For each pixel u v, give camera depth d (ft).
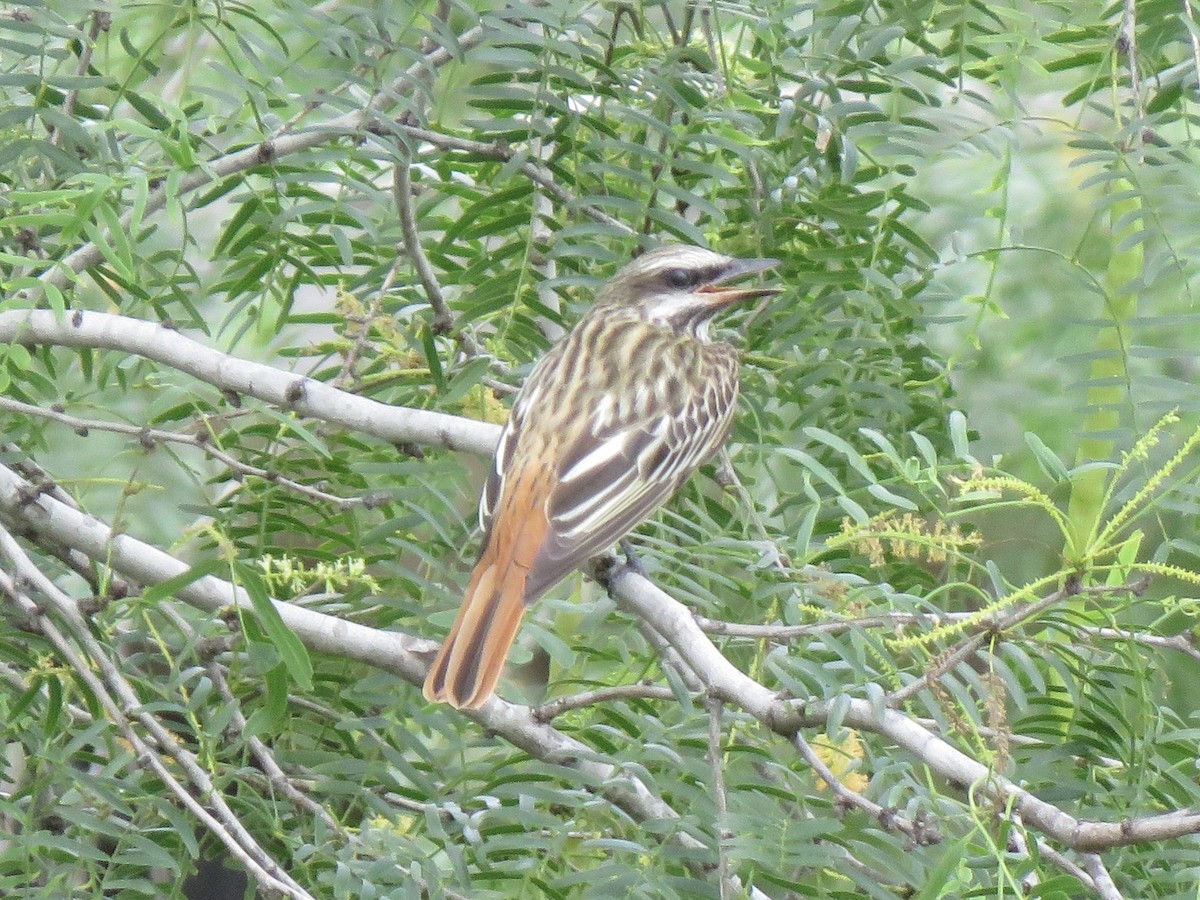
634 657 30.37
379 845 25.08
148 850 24.85
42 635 26.91
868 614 24.90
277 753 27.55
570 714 30.07
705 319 33.04
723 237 34.30
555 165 30.48
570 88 30.01
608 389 30.27
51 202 23.88
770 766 26.32
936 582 30.63
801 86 31.40
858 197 31.63
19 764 30.94
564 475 28.71
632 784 25.94
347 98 29.91
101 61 36.99
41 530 27.40
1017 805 21.35
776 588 26.03
